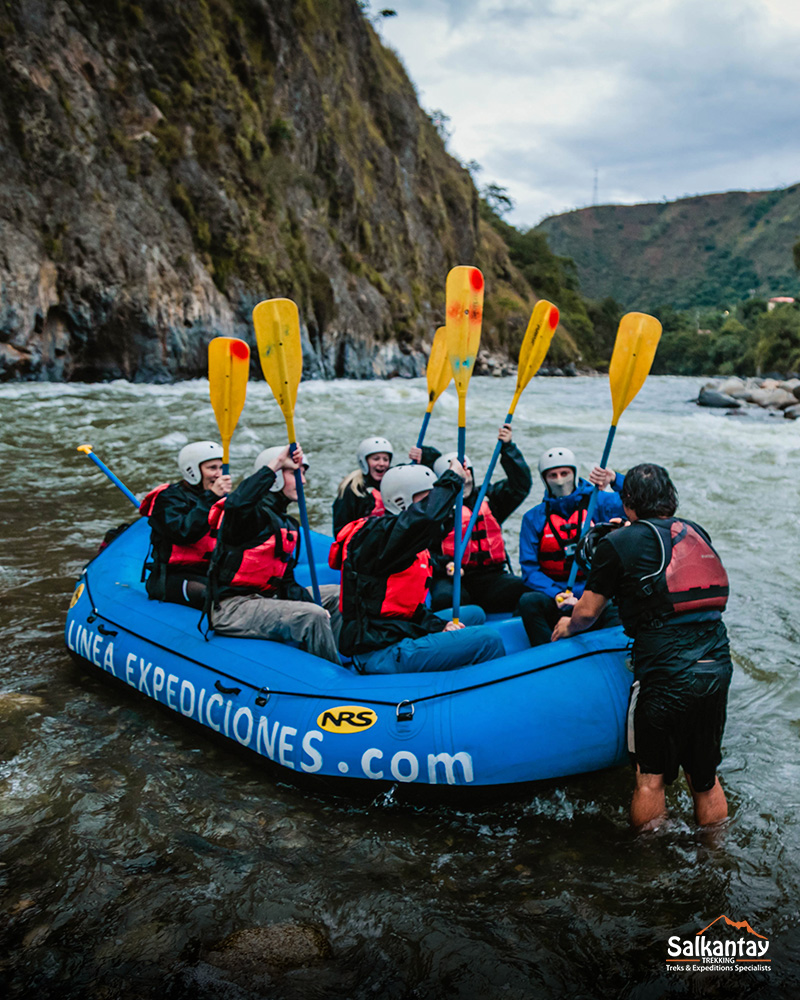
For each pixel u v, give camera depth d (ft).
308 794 8.54
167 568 11.06
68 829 7.64
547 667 8.45
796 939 6.41
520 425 39.42
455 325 10.88
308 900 6.82
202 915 6.57
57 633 12.57
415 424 38.06
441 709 8.20
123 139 53.42
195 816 8.01
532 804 8.43
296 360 10.43
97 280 48.01
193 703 9.43
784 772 9.02
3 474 23.17
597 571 7.80
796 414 53.06
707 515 21.07
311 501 21.74
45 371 45.98
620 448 32.40
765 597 14.93
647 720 7.48
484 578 12.47
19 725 9.61
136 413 35.99
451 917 6.65
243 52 71.36
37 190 46.21
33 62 47.60
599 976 6.02
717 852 7.55
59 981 5.84
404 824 8.06
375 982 5.94
